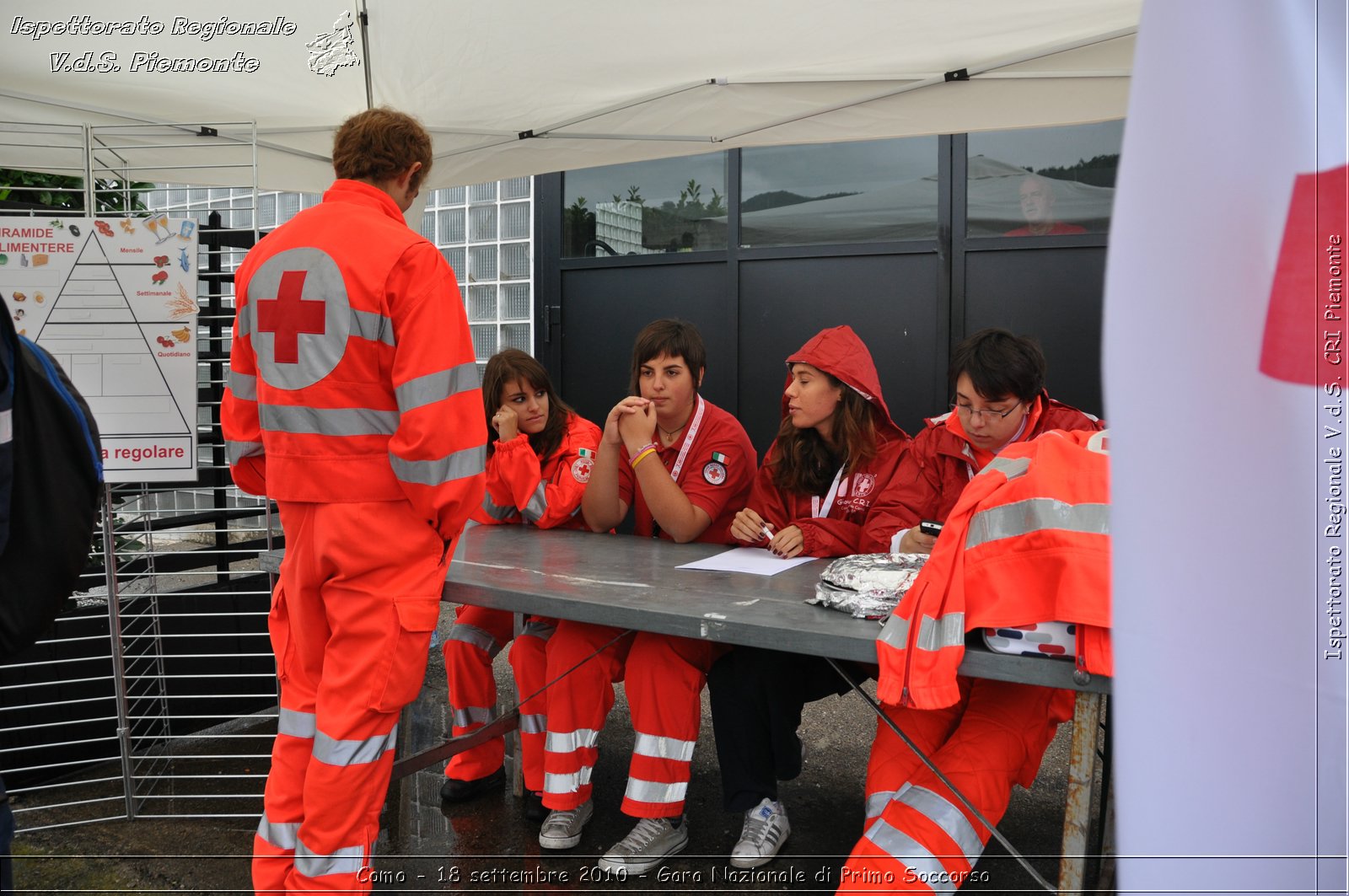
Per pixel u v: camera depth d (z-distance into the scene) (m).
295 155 4.07
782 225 5.04
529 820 2.79
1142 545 1.02
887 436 2.77
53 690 3.15
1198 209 0.99
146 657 3.26
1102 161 4.35
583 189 5.56
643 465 2.84
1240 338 0.98
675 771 2.38
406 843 2.65
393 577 2.04
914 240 4.71
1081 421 2.43
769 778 2.31
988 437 2.44
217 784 3.09
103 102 3.42
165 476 2.75
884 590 1.91
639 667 2.37
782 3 2.82
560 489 3.21
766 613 1.97
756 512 2.84
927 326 4.73
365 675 2.00
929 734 2.01
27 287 2.68
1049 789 2.90
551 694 2.54
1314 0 0.96
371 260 1.97
